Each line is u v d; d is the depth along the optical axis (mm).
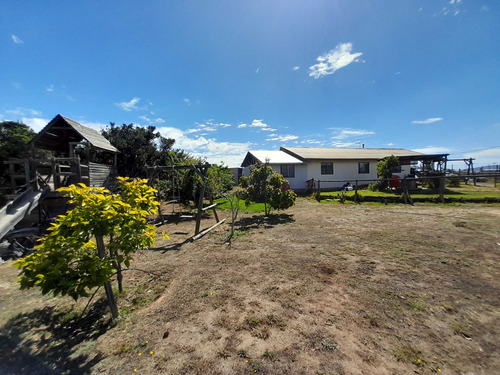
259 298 3180
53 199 8516
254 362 2082
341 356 2123
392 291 3258
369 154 23438
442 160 17938
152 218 9734
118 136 19578
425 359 2064
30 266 2186
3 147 12992
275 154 22109
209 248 5492
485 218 7594
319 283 3566
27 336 2553
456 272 3781
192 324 2666
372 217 8453
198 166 7223
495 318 2619
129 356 2211
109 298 2744
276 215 9516
